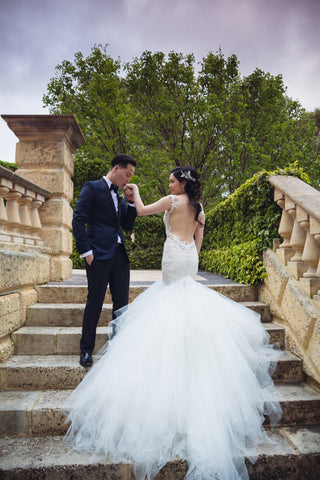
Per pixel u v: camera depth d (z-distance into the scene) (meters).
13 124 4.12
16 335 2.80
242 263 3.92
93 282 2.51
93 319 2.55
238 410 1.92
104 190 2.62
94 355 2.79
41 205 4.14
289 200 3.09
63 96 10.58
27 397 2.32
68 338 2.80
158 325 2.09
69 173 4.59
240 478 1.75
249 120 10.88
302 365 2.66
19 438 2.09
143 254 7.91
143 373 1.93
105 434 1.87
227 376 1.96
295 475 1.90
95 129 10.55
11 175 2.90
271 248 3.53
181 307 2.16
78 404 2.04
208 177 11.32
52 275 4.03
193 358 1.97
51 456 1.88
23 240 3.49
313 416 2.28
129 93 10.98
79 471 1.79
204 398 1.84
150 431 1.78
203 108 9.95
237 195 4.53
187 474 1.76
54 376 2.47
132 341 2.10
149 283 4.30
